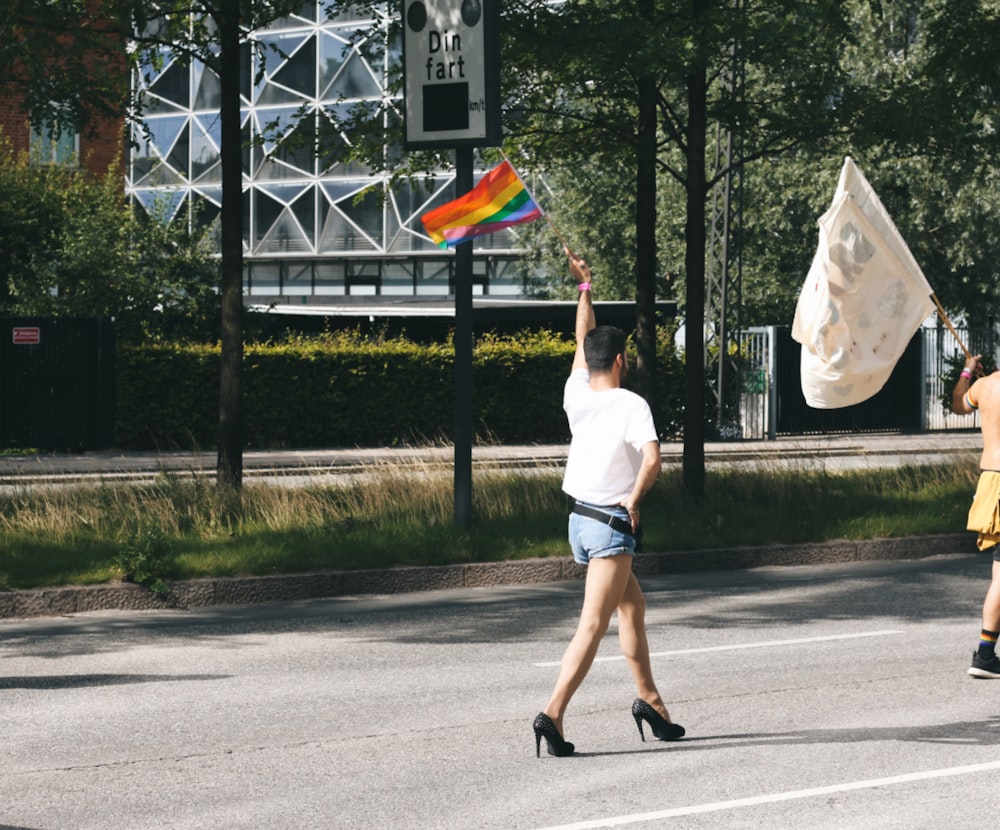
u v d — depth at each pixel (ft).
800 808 18.76
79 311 97.66
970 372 27.84
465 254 44.60
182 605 36.40
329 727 23.43
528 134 57.31
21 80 47.37
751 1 53.31
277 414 94.94
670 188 126.41
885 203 120.16
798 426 107.76
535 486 50.70
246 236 182.39
